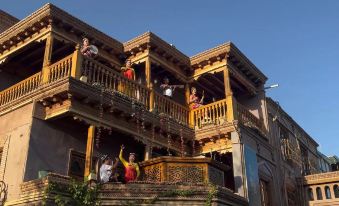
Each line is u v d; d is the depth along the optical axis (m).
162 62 18.73
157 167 13.11
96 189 11.68
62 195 11.24
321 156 32.31
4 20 18.58
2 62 16.97
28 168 12.73
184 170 12.96
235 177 16.48
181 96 20.33
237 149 16.86
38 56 17.38
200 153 18.08
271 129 21.84
